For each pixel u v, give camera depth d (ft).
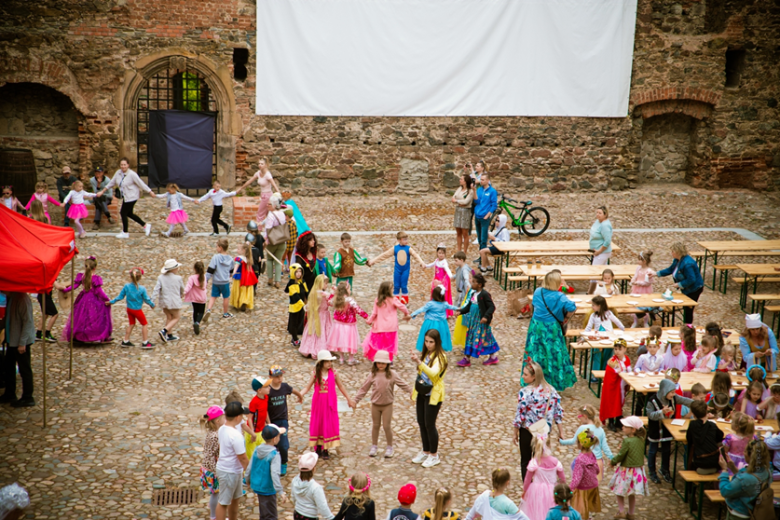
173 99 62.44
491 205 47.78
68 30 57.93
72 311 30.86
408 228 55.57
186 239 50.49
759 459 20.93
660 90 65.77
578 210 61.26
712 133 67.10
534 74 64.03
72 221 50.24
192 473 24.36
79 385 30.22
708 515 23.29
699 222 58.23
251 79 61.26
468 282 37.29
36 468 24.04
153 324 37.06
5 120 60.03
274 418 24.11
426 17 61.46
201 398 29.55
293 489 19.89
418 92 63.16
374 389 25.35
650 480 25.34
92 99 59.36
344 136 63.46
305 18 60.23
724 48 65.36
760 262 49.11
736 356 29.91
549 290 30.22
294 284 34.53
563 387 30.22
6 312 27.53
